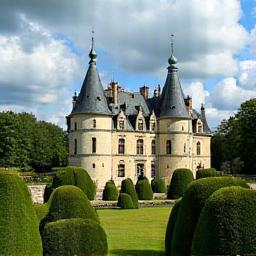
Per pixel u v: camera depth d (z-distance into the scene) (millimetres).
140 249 22406
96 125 79625
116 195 53500
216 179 17594
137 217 38188
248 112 91625
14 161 93062
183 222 17156
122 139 84062
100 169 79750
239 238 15094
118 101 86938
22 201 14805
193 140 92375
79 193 19109
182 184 53125
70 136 82375
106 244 17250
